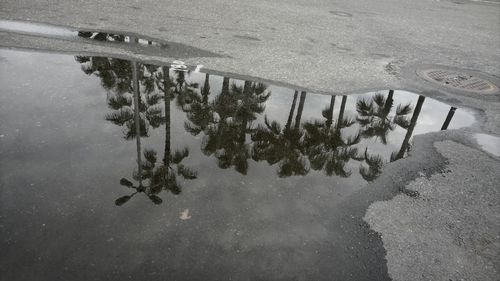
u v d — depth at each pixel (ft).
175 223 9.55
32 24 21.95
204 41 23.08
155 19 26.17
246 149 13.53
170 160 12.30
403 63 25.02
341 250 9.40
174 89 17.25
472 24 41.75
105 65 18.51
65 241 8.64
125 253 8.49
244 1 36.58
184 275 8.13
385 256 9.40
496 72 25.59
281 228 9.83
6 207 9.47
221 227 9.61
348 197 11.44
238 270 8.42
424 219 10.92
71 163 11.48
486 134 16.85
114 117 14.49
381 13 41.27
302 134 15.01
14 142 12.16
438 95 20.62
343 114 17.08
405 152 14.58
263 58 21.74
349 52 25.53
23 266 7.93
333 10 39.01
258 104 16.96
